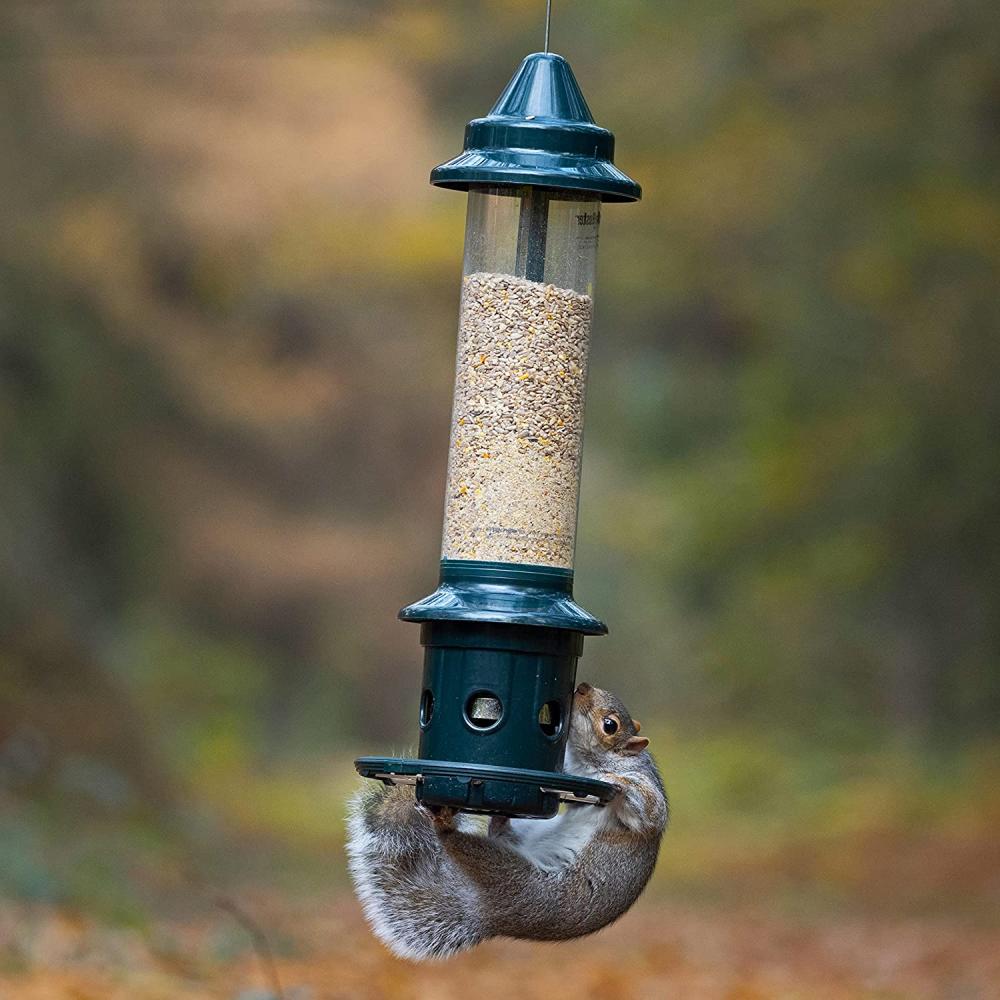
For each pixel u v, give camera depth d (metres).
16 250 23.78
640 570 33.88
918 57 19.44
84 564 28.97
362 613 35.88
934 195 20.03
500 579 6.93
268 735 35.47
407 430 34.44
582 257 7.07
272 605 34.59
